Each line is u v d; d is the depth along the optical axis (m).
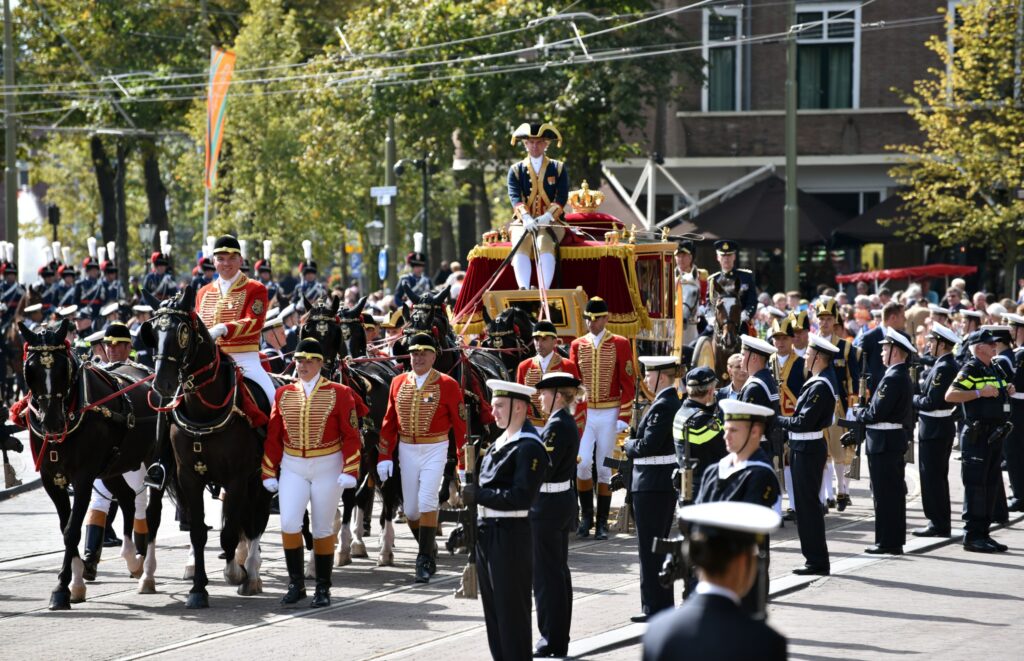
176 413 39.91
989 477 48.00
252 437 40.88
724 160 126.12
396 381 43.94
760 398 42.56
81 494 40.69
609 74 110.00
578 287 57.09
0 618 38.25
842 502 58.03
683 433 32.84
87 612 38.97
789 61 95.62
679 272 69.50
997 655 32.47
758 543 20.55
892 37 124.94
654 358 37.59
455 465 46.56
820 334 58.56
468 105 113.62
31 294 87.62
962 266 111.19
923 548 47.72
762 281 127.06
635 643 34.22
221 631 36.19
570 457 32.34
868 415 46.50
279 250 145.75
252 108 140.25
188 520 40.62
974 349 48.28
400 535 53.03
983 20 111.81
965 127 115.19
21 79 161.00
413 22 113.62
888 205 111.75
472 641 34.62
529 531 29.83
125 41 158.50
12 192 123.00
